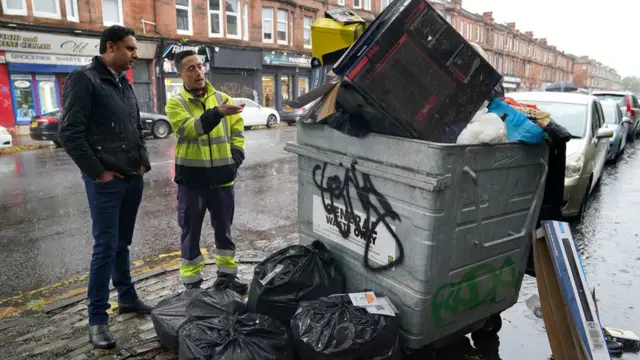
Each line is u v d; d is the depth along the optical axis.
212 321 2.53
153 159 11.13
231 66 23.42
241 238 5.25
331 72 2.46
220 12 22.80
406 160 2.32
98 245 2.88
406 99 2.33
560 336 2.39
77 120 2.67
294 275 2.75
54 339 3.01
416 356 2.87
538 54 66.06
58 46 17.64
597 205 6.75
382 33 2.27
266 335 2.41
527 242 2.75
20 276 4.23
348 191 2.74
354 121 2.60
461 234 2.39
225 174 3.42
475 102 2.45
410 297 2.41
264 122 20.55
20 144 14.36
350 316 2.39
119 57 2.87
